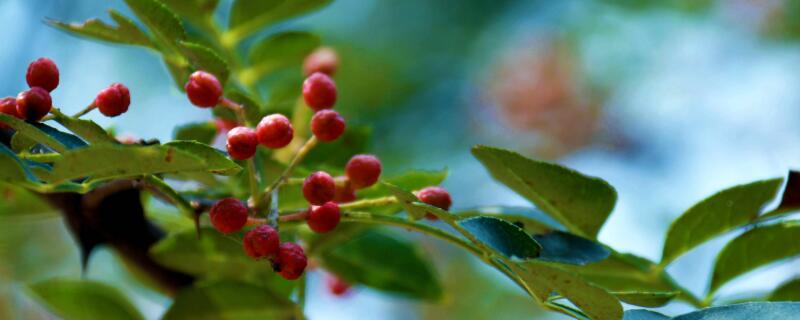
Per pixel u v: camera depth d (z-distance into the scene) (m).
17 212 0.48
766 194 0.44
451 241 0.43
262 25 0.49
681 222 0.45
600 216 0.44
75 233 0.47
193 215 0.44
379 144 0.81
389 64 0.83
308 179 0.43
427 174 0.46
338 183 0.44
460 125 0.84
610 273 0.46
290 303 0.47
